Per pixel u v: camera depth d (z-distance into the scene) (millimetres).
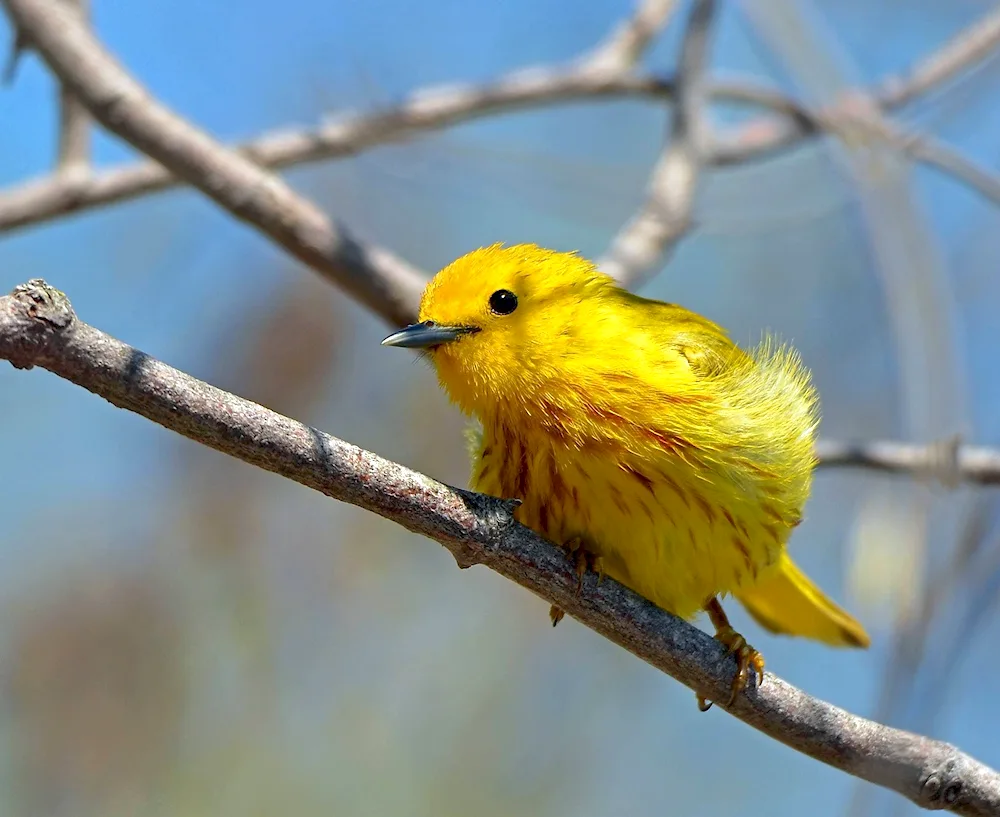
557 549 7609
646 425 8578
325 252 11297
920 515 9344
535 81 13742
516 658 14617
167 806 13289
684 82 13555
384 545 15023
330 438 6672
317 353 15117
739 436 8727
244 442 6398
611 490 8609
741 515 8742
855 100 11711
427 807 13531
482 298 9023
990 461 10148
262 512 15047
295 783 13508
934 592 8891
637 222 12914
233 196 11172
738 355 9555
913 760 7754
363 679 14312
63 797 13320
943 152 13555
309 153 12977
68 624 14023
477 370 8945
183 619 14336
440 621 14766
